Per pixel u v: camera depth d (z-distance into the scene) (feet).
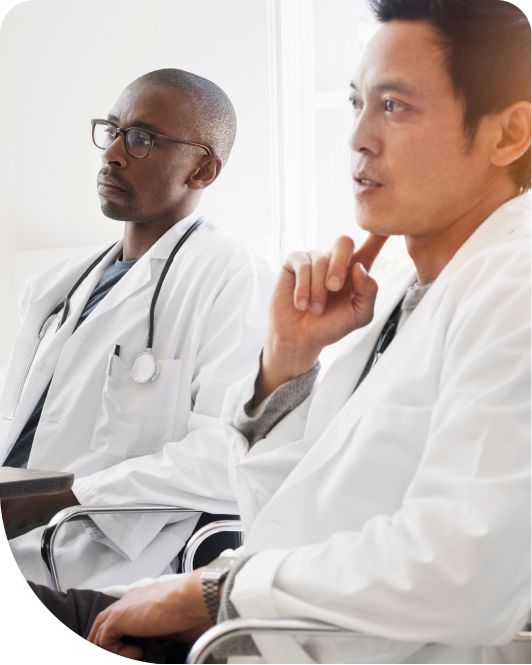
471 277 2.27
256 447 2.72
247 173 7.43
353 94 2.56
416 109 2.33
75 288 5.40
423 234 2.51
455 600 1.69
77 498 4.23
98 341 4.85
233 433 2.87
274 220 7.36
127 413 4.53
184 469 4.14
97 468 4.52
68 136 8.84
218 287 4.77
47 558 3.51
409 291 2.65
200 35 7.79
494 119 2.32
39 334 5.34
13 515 4.10
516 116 2.32
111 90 8.52
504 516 1.72
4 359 9.05
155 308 4.84
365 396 2.40
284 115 7.42
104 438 4.54
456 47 2.28
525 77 2.29
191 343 4.69
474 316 2.06
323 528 2.25
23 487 3.00
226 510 4.12
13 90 9.14
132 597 2.31
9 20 9.14
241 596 1.88
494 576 1.71
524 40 2.28
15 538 4.48
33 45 9.04
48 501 4.20
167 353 4.67
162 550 4.21
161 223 5.28
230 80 7.57
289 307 2.73
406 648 2.00
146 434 4.55
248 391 2.85
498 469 1.78
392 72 2.34
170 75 5.30
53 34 8.91
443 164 2.35
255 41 7.43
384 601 1.73
